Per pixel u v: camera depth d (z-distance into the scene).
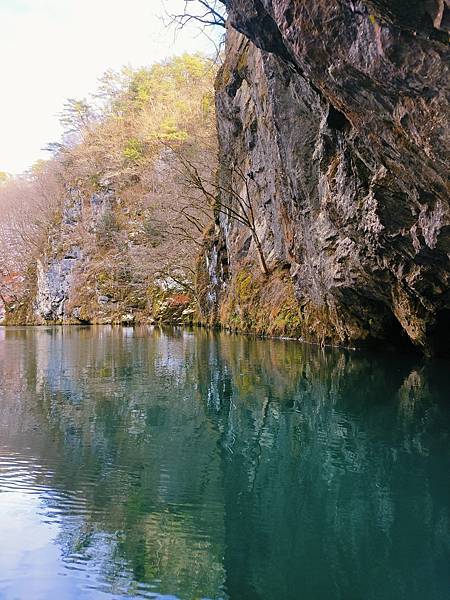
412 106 4.60
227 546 3.56
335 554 3.42
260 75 14.98
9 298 55.00
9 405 8.18
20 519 3.99
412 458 5.34
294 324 17.89
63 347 18.62
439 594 3.00
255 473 5.02
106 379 10.74
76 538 3.67
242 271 22.56
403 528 3.82
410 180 6.04
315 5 4.72
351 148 7.90
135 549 3.50
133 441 6.12
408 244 7.75
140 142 47.31
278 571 3.25
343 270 11.20
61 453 5.69
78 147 54.53
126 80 58.09
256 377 10.45
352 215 8.91
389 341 13.36
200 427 6.75
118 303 43.47
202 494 4.48
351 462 5.28
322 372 10.66
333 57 5.00
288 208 15.08
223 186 25.48
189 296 36.44
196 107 41.31
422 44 3.91
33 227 56.84
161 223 34.25
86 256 48.09
